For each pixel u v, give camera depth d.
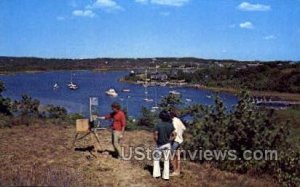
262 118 16.38
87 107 96.56
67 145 16.81
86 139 18.48
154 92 171.50
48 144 17.02
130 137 20.36
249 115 16.23
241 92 17.02
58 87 178.75
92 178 12.02
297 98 161.00
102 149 16.08
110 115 14.65
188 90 190.88
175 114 13.04
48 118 27.17
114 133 14.48
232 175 14.58
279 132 16.23
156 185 12.07
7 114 28.30
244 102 16.78
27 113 27.42
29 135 19.52
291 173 15.68
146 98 136.00
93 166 13.42
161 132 12.55
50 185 9.48
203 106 17.83
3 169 12.41
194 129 16.98
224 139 16.30
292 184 15.17
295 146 16.73
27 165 13.18
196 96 155.25
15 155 14.70
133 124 25.53
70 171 11.95
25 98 30.12
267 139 16.08
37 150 15.68
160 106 25.02
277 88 189.00
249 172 15.77
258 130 16.08
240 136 16.06
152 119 26.61
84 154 15.13
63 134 20.02
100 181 11.80
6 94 132.38
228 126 16.47
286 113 57.03
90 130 15.75
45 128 22.36
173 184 12.29
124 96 146.38
